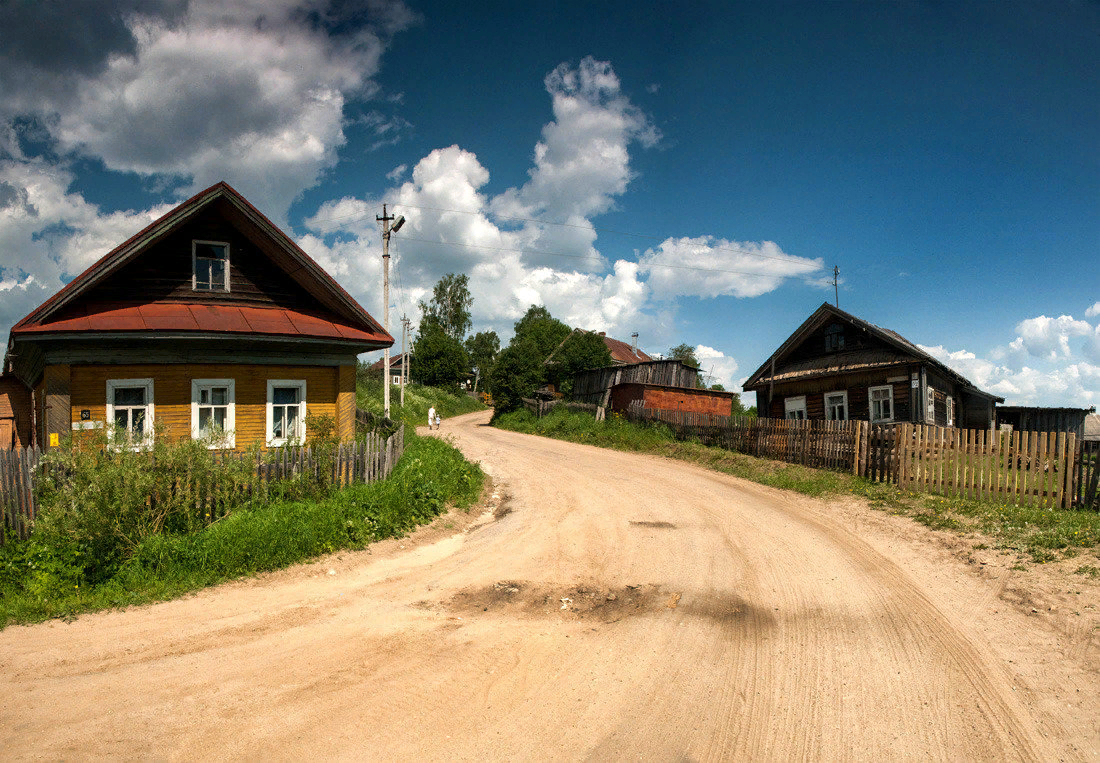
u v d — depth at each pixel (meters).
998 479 11.76
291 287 14.23
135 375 11.95
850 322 22.86
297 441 13.30
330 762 3.69
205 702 4.42
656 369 31.92
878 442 14.80
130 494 7.79
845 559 8.45
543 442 27.17
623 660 5.27
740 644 5.61
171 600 6.77
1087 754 3.81
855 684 4.80
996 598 6.61
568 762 3.75
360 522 9.34
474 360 85.38
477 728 4.12
